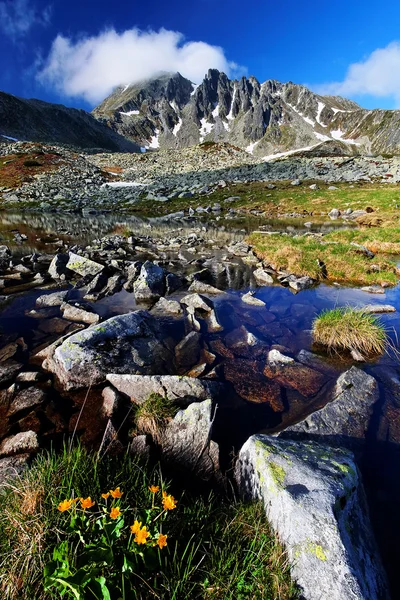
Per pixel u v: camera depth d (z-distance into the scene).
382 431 6.49
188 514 3.78
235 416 7.02
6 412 6.80
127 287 16.05
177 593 2.83
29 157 89.50
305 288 16.67
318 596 3.05
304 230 37.84
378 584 3.39
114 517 2.76
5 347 9.80
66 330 11.09
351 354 9.73
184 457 5.60
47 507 3.29
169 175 96.12
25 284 16.20
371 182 73.06
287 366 9.05
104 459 4.73
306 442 5.38
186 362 9.23
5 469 5.11
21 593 2.73
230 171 92.94
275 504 3.92
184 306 13.48
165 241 29.50
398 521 4.61
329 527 3.47
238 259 22.81
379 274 17.67
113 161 118.81
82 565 2.58
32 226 39.50
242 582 3.04
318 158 102.00
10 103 198.38
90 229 38.03
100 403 7.14
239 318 12.70
